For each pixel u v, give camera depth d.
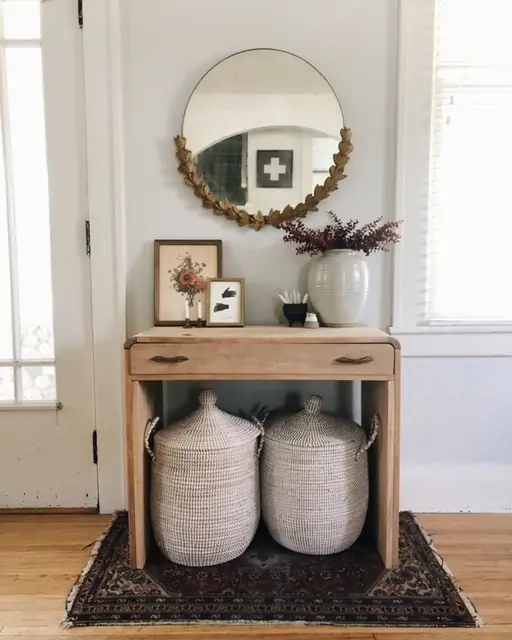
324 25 1.95
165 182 2.00
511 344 2.03
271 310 2.04
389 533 1.66
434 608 1.47
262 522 1.97
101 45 1.94
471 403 2.07
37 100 1.98
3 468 2.09
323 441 1.70
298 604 1.48
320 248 1.88
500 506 2.08
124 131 1.98
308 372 1.62
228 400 2.09
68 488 2.11
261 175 1.98
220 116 1.97
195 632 1.39
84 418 2.07
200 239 2.01
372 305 2.05
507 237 2.02
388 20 1.95
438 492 2.08
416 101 1.96
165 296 2.00
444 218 2.01
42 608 1.48
